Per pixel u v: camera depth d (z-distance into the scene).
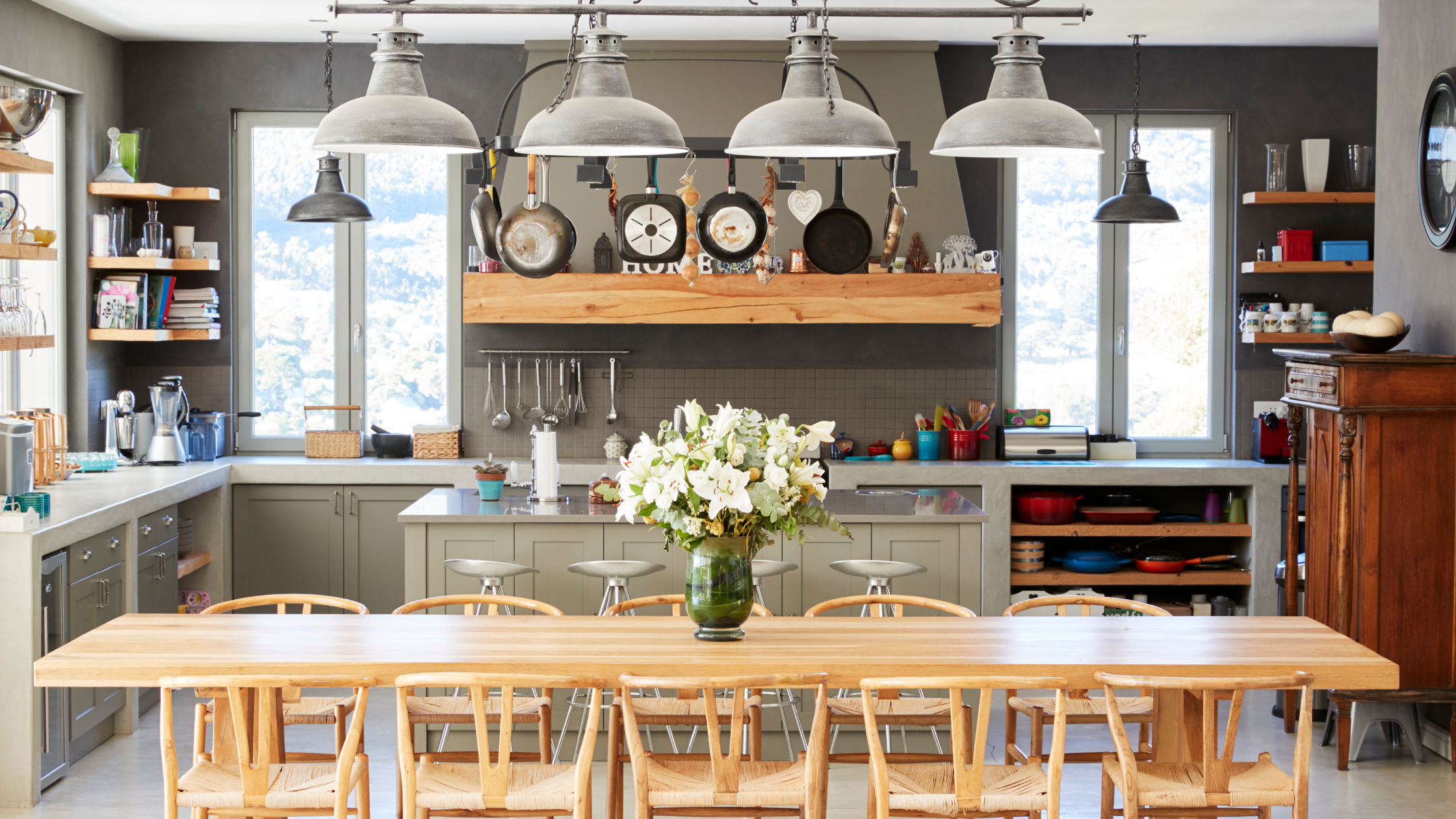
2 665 4.22
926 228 6.53
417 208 6.93
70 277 6.17
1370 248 6.63
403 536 6.49
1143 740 4.00
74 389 6.20
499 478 5.24
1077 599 4.09
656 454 3.34
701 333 6.87
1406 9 5.07
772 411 6.89
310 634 3.44
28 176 5.91
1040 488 6.51
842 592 5.01
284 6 5.83
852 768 4.70
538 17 6.00
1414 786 4.55
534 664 3.14
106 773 4.59
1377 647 4.64
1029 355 7.02
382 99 3.19
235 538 6.45
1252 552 6.44
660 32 6.31
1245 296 6.82
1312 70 6.81
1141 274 7.01
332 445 6.70
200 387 6.84
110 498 5.01
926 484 6.38
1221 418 7.00
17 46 5.46
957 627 3.61
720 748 3.00
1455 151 4.57
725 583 3.36
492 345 6.88
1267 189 6.78
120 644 3.29
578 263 6.57
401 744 3.02
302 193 6.88
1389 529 4.63
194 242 6.77
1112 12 5.97
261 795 2.99
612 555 4.92
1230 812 3.31
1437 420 4.61
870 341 6.88
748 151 3.37
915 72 6.54
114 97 6.55
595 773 4.71
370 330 6.96
